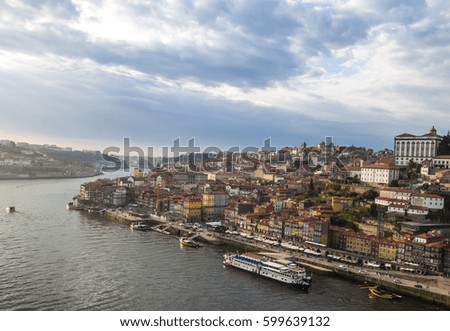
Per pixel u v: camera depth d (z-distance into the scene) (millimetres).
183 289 194625
